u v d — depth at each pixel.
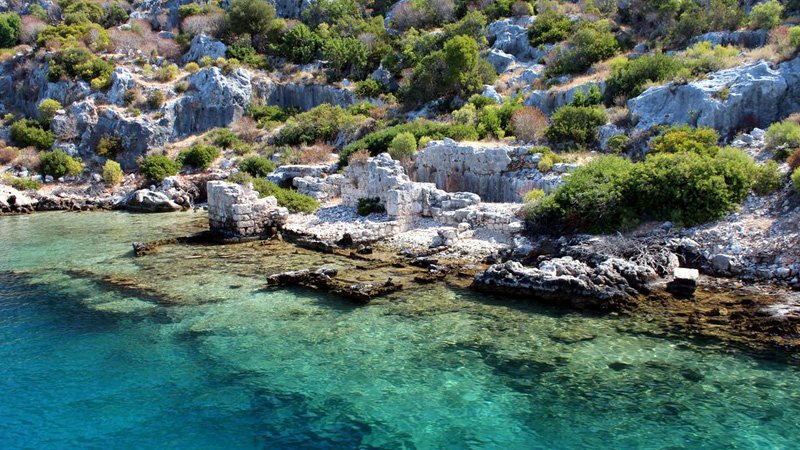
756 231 22.03
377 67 65.88
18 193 45.28
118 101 58.38
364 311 19.28
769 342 15.80
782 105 31.59
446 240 26.66
